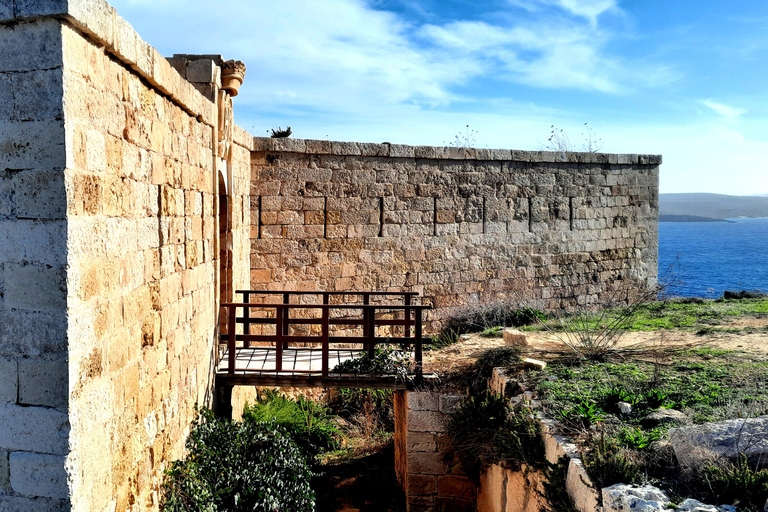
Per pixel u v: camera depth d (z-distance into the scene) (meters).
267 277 11.50
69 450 3.42
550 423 5.84
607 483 4.50
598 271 15.55
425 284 13.20
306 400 11.29
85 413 3.61
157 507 5.09
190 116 6.49
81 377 3.56
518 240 14.36
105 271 3.95
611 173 15.59
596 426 5.61
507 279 14.26
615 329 9.29
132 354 4.50
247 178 10.91
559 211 14.88
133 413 4.52
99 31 3.71
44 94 3.35
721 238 139.88
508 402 7.10
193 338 6.59
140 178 4.74
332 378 7.97
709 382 6.58
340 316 12.27
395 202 12.76
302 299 11.81
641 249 16.23
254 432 6.99
